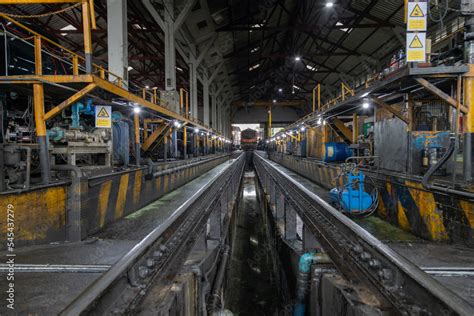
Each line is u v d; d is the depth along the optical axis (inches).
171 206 293.6
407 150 227.5
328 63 1000.9
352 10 606.5
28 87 185.3
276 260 261.4
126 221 231.5
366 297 85.2
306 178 518.0
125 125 299.1
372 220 234.2
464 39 176.7
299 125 663.1
